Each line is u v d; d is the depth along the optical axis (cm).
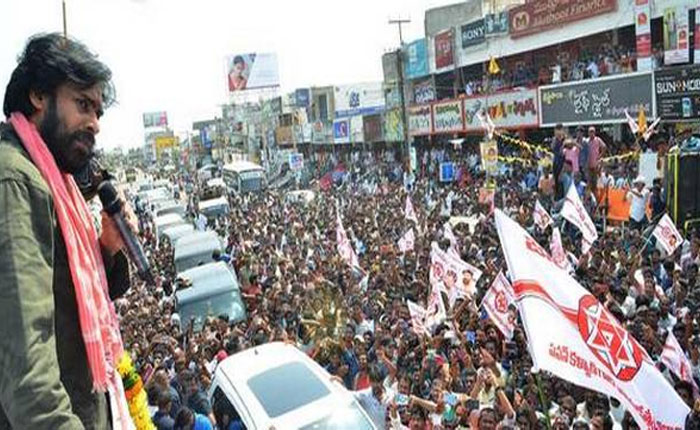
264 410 914
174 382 1131
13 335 136
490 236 1869
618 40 2983
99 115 178
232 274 1952
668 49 2408
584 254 1452
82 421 168
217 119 11119
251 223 3334
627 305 1202
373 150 5278
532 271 768
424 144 4428
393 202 3003
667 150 1928
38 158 163
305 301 1482
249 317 1681
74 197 179
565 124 2938
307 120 6881
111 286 216
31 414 134
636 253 1421
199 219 3784
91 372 170
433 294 1335
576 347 755
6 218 143
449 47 4128
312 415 897
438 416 958
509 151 3375
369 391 1023
